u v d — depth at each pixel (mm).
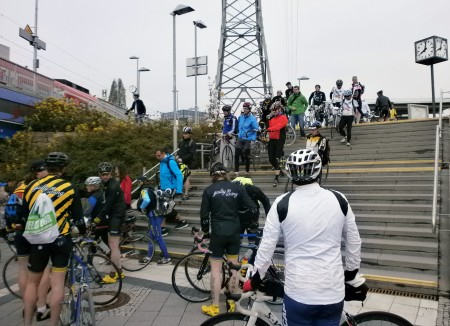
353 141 11938
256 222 4965
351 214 2627
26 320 4137
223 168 4863
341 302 2486
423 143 10484
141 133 15484
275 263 3891
